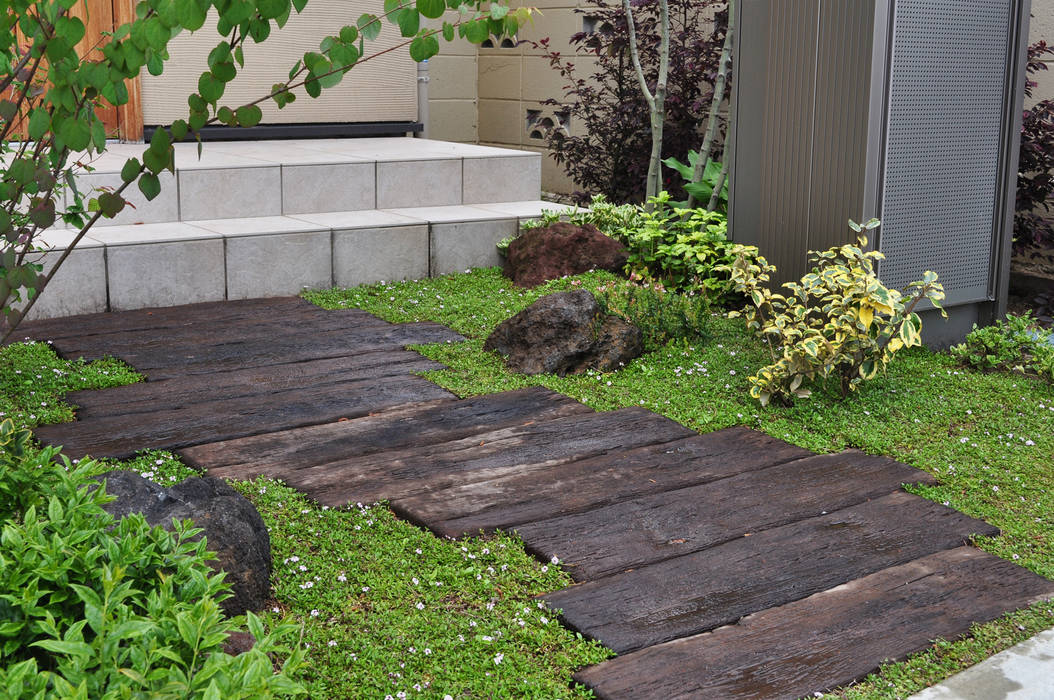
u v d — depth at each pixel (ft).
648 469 12.92
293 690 5.17
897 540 11.13
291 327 18.90
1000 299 19.21
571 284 20.67
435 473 12.59
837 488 12.45
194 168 21.91
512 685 8.32
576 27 32.12
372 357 17.30
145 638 5.32
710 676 8.48
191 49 27.43
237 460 12.80
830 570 10.41
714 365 16.83
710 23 29.04
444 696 8.09
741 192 19.80
